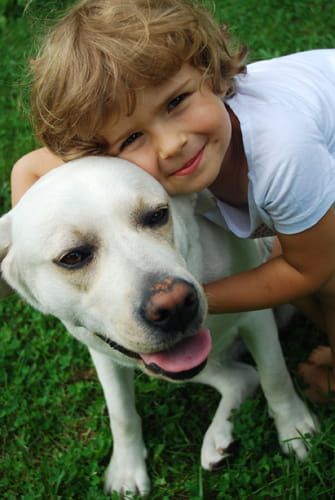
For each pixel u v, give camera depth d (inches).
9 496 34.1
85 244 25.7
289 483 31.5
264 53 53.6
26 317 42.8
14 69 63.5
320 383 35.2
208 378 35.9
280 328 39.2
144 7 27.0
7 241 28.5
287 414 33.2
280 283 30.0
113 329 25.7
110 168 26.4
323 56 34.0
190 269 29.0
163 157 26.5
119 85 25.5
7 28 71.2
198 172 27.1
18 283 29.0
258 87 30.2
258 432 33.3
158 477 33.9
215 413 36.2
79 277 26.2
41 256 26.5
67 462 34.5
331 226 28.9
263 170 28.1
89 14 27.0
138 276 24.9
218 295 30.0
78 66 26.1
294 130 28.0
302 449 32.9
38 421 37.1
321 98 31.0
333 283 31.5
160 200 26.5
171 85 25.8
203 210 30.2
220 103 27.6
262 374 32.8
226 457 33.2
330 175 28.3
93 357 32.1
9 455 36.1
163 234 26.6
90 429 36.7
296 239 29.0
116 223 25.6
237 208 30.8
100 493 33.4
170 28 26.3
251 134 28.3
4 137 56.4
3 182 52.3
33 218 26.5
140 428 34.4
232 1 62.9
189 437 35.6
